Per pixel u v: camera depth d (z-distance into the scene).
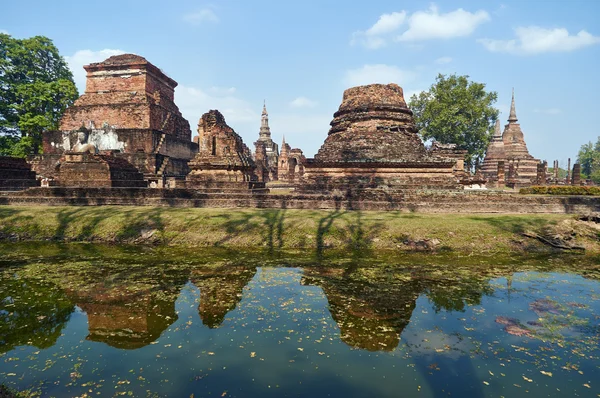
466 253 10.88
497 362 5.06
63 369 4.85
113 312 6.70
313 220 12.87
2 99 37.78
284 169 55.03
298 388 4.47
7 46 38.50
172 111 38.22
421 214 14.10
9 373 4.75
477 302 7.18
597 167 82.75
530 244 11.25
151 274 8.88
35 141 36.94
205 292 7.70
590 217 13.05
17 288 7.89
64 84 38.34
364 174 18.16
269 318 6.44
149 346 5.47
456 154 28.62
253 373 4.78
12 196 16.67
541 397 4.30
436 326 6.15
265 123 67.88
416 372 4.83
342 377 4.71
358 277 8.66
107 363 5.01
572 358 5.16
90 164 18.81
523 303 7.13
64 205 16.34
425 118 49.91
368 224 12.34
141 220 13.14
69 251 11.12
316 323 6.25
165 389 4.43
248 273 9.00
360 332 5.93
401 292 7.71
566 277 8.73
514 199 15.41
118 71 34.22
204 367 4.93
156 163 30.52
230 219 13.07
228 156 19.45
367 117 19.88
